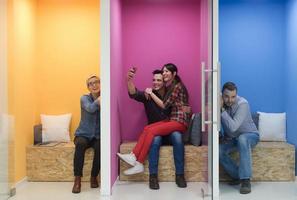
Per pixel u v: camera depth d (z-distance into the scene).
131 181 4.29
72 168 4.24
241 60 4.70
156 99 4.39
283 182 4.12
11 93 3.81
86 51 4.73
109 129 3.75
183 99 4.34
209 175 3.45
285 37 4.61
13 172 3.76
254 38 4.68
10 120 3.72
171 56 4.77
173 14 4.76
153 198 3.64
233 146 4.07
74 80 4.76
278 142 4.43
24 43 4.29
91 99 4.15
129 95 4.53
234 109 3.95
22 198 3.64
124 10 4.76
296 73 4.22
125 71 4.79
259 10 4.67
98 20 4.71
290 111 4.41
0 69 3.54
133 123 4.82
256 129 4.11
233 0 4.69
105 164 3.74
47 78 4.76
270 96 4.69
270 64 4.68
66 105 4.76
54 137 4.55
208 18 3.53
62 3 4.73
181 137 4.17
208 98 3.47
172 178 4.25
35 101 4.67
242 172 3.77
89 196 3.71
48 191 3.88
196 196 3.69
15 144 4.01
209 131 3.39
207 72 3.52
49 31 4.73
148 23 4.77
